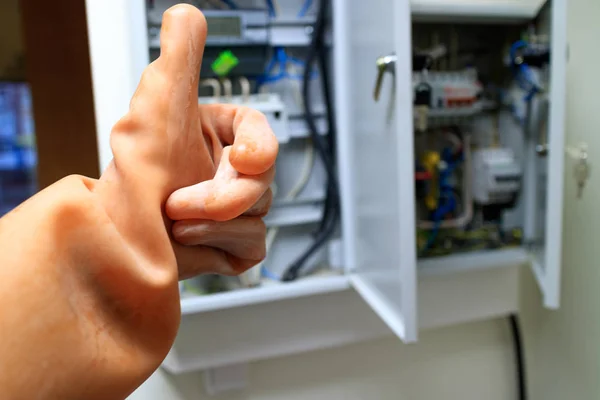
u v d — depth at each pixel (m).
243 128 0.34
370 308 0.84
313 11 0.84
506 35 0.88
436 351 0.93
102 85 0.72
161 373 0.78
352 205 0.81
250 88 0.82
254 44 0.78
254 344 0.78
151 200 0.31
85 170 1.28
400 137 0.57
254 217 0.36
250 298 0.73
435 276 0.84
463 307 0.91
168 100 0.32
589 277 0.79
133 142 0.32
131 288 0.30
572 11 0.80
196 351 0.75
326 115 0.85
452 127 0.90
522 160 0.85
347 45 0.79
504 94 0.88
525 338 0.95
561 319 0.85
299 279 0.81
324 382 0.86
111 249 0.29
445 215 0.88
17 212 0.29
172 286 0.31
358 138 0.77
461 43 0.90
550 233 0.69
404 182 0.57
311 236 0.87
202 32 0.34
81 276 0.29
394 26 0.57
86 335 0.29
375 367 0.89
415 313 0.58
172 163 0.33
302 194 0.86
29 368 0.27
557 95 0.66
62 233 0.28
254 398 0.83
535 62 0.76
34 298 0.27
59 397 0.28
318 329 0.82
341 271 0.84
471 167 0.88
